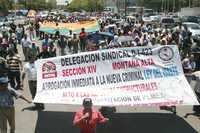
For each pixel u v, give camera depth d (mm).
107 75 14484
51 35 37844
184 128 14242
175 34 32125
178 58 14594
